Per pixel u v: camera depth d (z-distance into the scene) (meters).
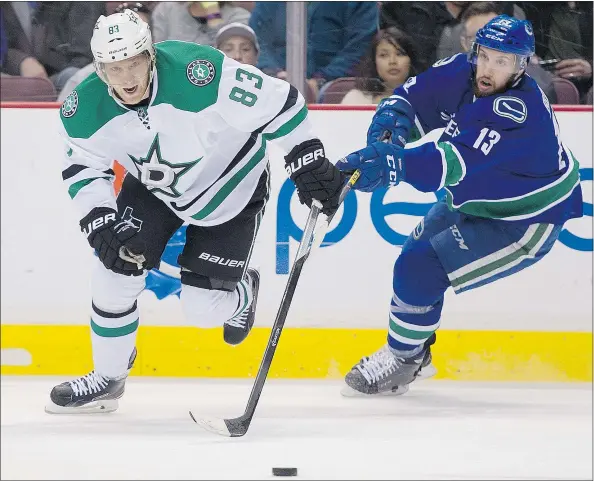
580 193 12.95
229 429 11.03
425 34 14.95
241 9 14.95
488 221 12.63
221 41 15.03
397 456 10.45
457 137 11.88
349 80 15.03
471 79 12.52
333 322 14.98
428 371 14.09
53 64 15.08
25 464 9.93
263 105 10.36
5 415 12.42
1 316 15.04
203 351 14.98
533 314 14.94
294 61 14.99
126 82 9.81
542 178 12.24
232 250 11.52
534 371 14.99
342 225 14.88
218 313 11.81
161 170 10.73
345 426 11.95
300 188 10.80
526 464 10.18
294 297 14.93
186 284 11.69
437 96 12.78
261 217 11.88
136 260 10.74
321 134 14.94
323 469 9.82
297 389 14.25
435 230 12.91
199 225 11.43
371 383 13.63
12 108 14.81
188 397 13.63
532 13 14.91
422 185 11.66
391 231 14.88
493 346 14.97
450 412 12.88
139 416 12.41
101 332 11.88
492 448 10.92
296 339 14.97
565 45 14.94
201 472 9.66
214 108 10.32
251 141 11.16
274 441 11.08
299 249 11.15
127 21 9.83
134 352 12.33
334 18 14.91
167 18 15.04
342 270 14.91
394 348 13.43
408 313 13.09
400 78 15.02
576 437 11.55
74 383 12.52
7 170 14.89
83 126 10.48
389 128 12.62
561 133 14.89
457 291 12.89
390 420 12.33
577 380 15.00
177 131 10.39
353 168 11.26
